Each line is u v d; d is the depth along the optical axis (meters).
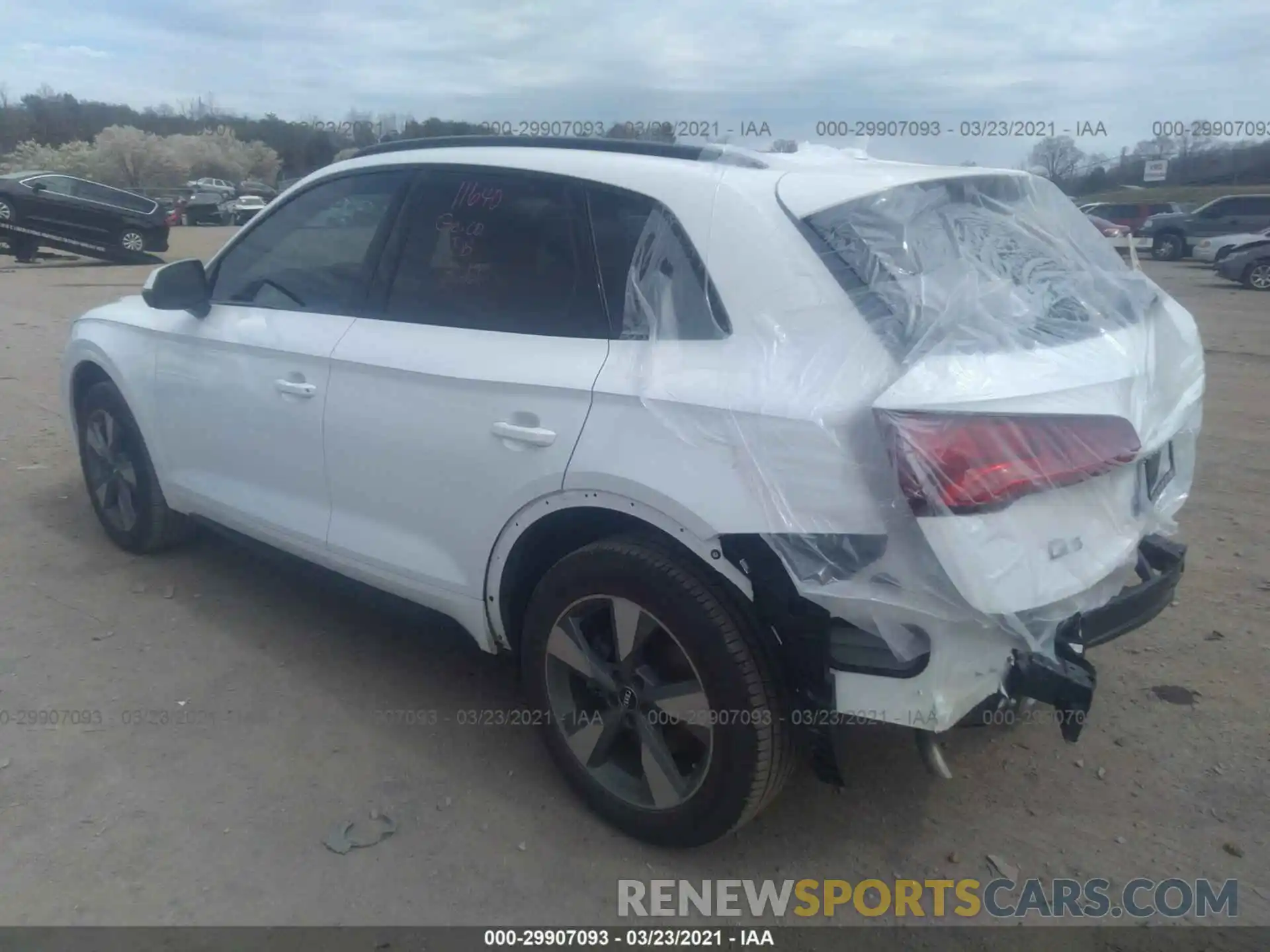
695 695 2.74
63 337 11.30
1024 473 2.37
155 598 4.49
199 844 2.95
